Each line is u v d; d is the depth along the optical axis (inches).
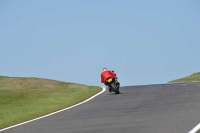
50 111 2699.3
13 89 4065.0
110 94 3427.7
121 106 2591.0
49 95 3752.5
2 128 2215.8
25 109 3034.0
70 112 2551.7
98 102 2935.5
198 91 3029.0
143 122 1925.4
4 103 3486.7
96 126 1934.1
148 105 2527.1
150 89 3518.7
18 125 2244.1
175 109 2252.7
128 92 3440.0
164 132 1647.4
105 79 3437.5
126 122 1971.0
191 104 2385.6
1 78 4554.6
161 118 1993.1
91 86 4202.8
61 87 4175.7
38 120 2349.9
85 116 2309.3
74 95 3624.5
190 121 1833.2
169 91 3223.4
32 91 3978.8
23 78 4539.9
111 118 2138.3
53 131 1909.4
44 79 4503.0
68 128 1953.7
